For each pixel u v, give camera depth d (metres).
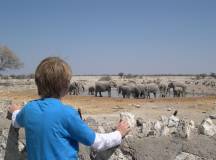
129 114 6.00
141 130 5.98
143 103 32.44
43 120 3.86
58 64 3.99
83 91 58.47
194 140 5.47
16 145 5.52
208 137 5.58
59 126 3.85
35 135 3.87
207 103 31.14
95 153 5.44
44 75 3.97
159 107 28.12
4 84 67.88
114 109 27.02
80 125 3.88
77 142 4.03
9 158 5.55
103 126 6.58
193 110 25.28
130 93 47.69
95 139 3.95
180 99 37.47
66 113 3.87
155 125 6.27
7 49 83.81
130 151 5.32
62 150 3.84
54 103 3.94
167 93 56.12
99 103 32.53
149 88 48.53
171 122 6.41
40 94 4.11
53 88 4.00
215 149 5.32
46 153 3.82
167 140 5.49
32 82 71.38
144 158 5.27
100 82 49.88
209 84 74.38
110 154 5.25
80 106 29.59
